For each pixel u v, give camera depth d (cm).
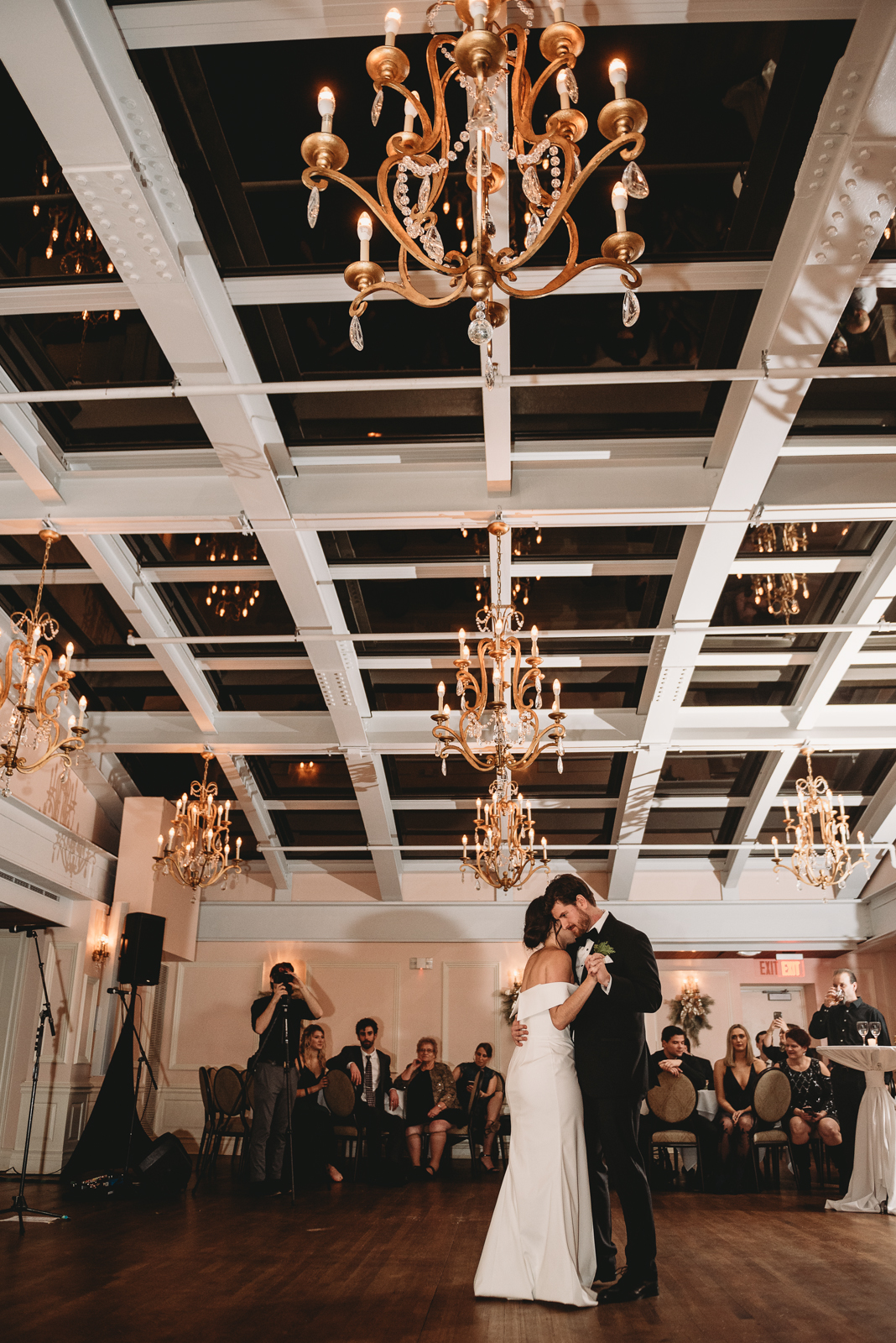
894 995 1132
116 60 364
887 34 342
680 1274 389
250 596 755
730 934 1111
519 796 765
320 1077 877
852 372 488
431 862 1141
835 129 379
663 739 877
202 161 413
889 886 1037
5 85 384
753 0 347
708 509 603
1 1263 418
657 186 427
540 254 453
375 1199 687
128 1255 441
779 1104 757
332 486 622
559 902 382
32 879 845
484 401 522
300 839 1102
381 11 356
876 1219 573
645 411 575
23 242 450
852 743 882
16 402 534
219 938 1133
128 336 518
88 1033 923
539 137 280
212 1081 909
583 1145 352
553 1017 359
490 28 271
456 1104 895
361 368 532
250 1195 695
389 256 454
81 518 625
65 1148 862
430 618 769
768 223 436
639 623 766
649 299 484
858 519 614
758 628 727
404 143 282
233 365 512
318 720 914
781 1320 305
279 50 380
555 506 608
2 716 779
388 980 1113
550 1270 334
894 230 438
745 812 1018
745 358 499
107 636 806
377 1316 315
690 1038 1123
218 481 625
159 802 1020
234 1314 320
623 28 373
